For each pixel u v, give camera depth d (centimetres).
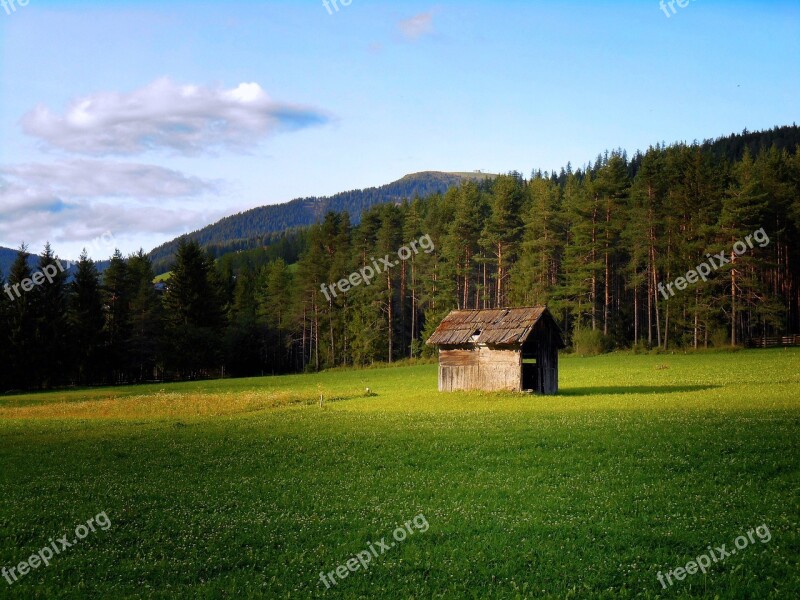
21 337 9356
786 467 2391
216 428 4069
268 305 13712
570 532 1827
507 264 12350
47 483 2616
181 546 1828
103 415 5172
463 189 15488
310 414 4666
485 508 2073
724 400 4341
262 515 2081
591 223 10569
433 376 8206
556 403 4638
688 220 10188
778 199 10312
